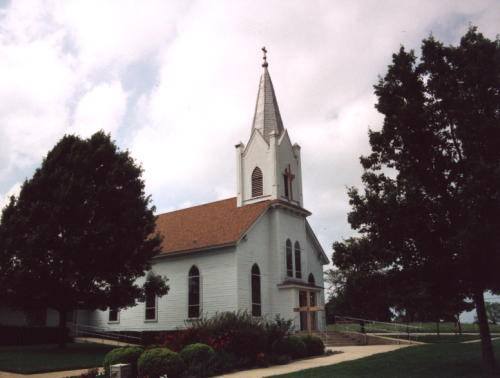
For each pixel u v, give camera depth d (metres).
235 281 34.09
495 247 15.07
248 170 40.66
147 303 39.19
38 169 29.08
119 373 17.50
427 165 17.61
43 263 26.66
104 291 28.22
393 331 45.31
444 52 18.30
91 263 27.38
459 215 16.42
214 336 21.44
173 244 38.25
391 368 18.50
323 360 23.03
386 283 18.00
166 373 17.31
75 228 27.45
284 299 36.12
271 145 39.72
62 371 20.38
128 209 28.84
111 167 29.56
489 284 16.83
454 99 17.03
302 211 40.31
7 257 26.88
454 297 18.12
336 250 18.75
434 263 16.81
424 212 16.89
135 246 28.50
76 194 27.78
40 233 26.38
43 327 33.81
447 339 33.28
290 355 23.58
